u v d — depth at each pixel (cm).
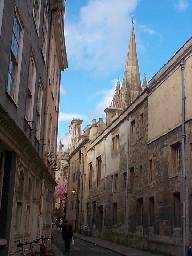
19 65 1245
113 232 3516
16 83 1228
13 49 1165
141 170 2870
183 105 2208
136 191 2938
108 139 3981
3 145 1126
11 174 1195
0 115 955
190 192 2056
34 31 1516
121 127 3506
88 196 4784
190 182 2066
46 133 2102
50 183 2500
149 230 2600
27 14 1342
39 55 1703
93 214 4478
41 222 2014
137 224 2886
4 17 1001
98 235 4106
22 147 1284
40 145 1850
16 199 1276
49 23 2070
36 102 1659
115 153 3669
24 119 1374
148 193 2666
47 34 2011
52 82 2389
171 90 2411
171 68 2417
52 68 2356
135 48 7919
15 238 1280
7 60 1062
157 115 2612
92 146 4722
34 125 1584
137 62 7794
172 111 2369
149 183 2662
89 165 4888
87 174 4956
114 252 2645
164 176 2403
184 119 2188
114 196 3575
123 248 2850
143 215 2756
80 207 5231
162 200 2406
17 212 1384
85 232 4638
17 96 1227
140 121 2973
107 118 4534
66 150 8762
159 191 2467
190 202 2048
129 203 3097
